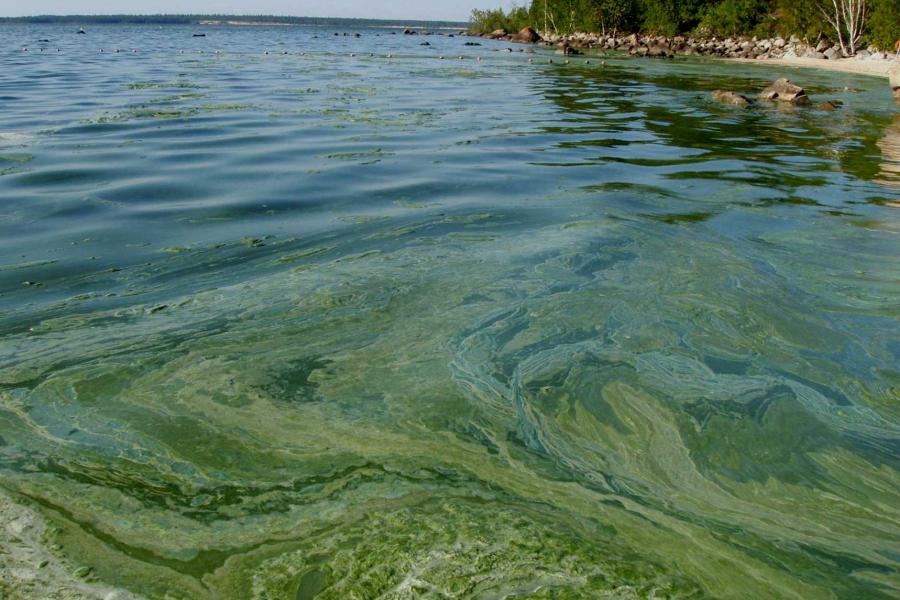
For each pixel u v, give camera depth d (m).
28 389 2.90
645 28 48.06
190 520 2.12
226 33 92.06
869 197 6.33
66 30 103.81
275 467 2.40
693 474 2.42
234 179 6.59
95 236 4.89
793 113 13.31
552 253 4.56
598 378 3.03
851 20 30.39
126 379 2.99
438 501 2.23
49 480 2.31
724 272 4.27
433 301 3.83
